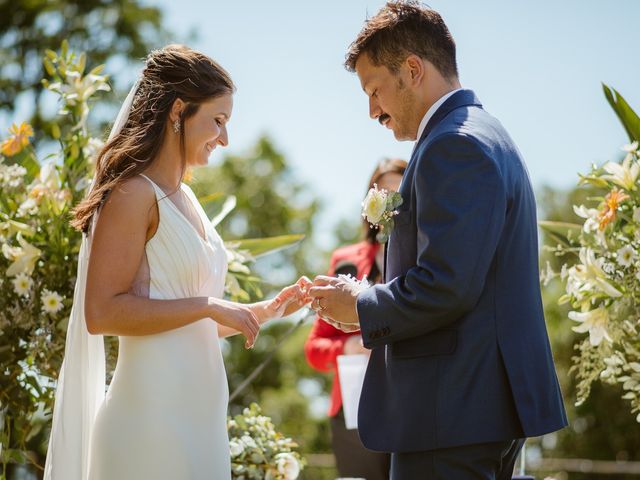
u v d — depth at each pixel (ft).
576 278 11.10
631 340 11.04
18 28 47.85
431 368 8.52
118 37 48.78
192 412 9.18
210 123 9.55
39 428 12.69
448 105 9.08
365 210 9.12
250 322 8.96
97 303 8.86
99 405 10.00
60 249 12.64
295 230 57.41
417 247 8.67
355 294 9.07
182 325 8.90
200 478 9.09
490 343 8.45
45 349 12.18
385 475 13.42
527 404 8.30
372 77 9.37
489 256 8.25
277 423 50.16
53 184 12.84
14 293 12.42
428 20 9.33
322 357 14.14
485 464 8.45
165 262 9.21
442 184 8.34
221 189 56.39
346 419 13.01
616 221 11.20
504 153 8.72
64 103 13.44
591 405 44.75
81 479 9.78
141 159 9.39
